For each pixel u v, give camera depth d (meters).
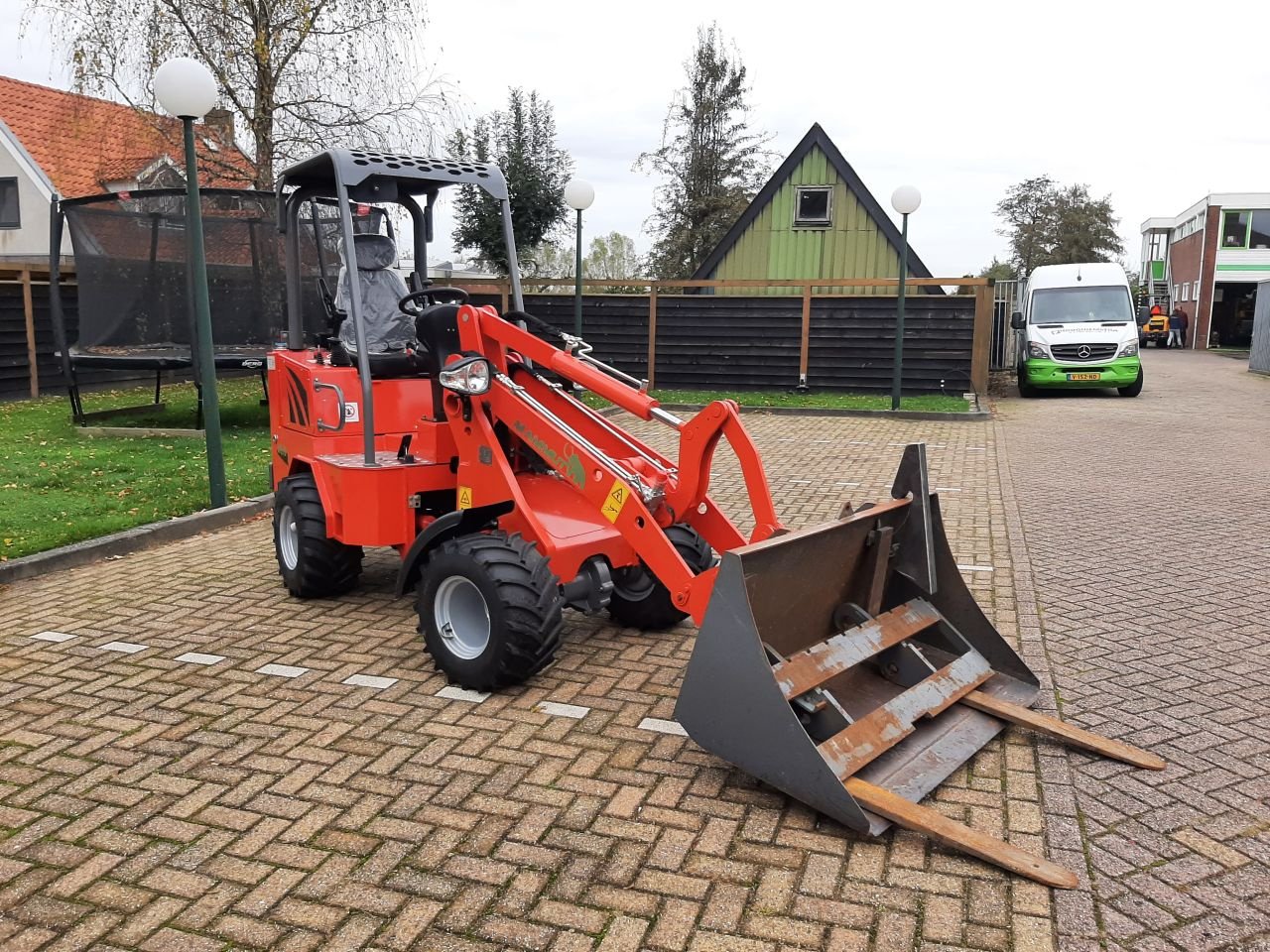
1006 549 7.00
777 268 21.03
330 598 5.88
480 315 4.75
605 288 21.48
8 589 6.11
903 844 3.25
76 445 10.71
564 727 4.12
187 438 11.30
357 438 5.83
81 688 4.55
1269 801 3.54
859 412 15.04
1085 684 4.58
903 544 4.30
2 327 14.37
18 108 23.23
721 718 3.52
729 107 28.23
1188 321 44.06
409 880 3.06
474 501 4.89
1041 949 2.74
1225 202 39.88
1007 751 3.90
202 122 16.25
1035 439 12.65
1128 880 3.07
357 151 5.48
